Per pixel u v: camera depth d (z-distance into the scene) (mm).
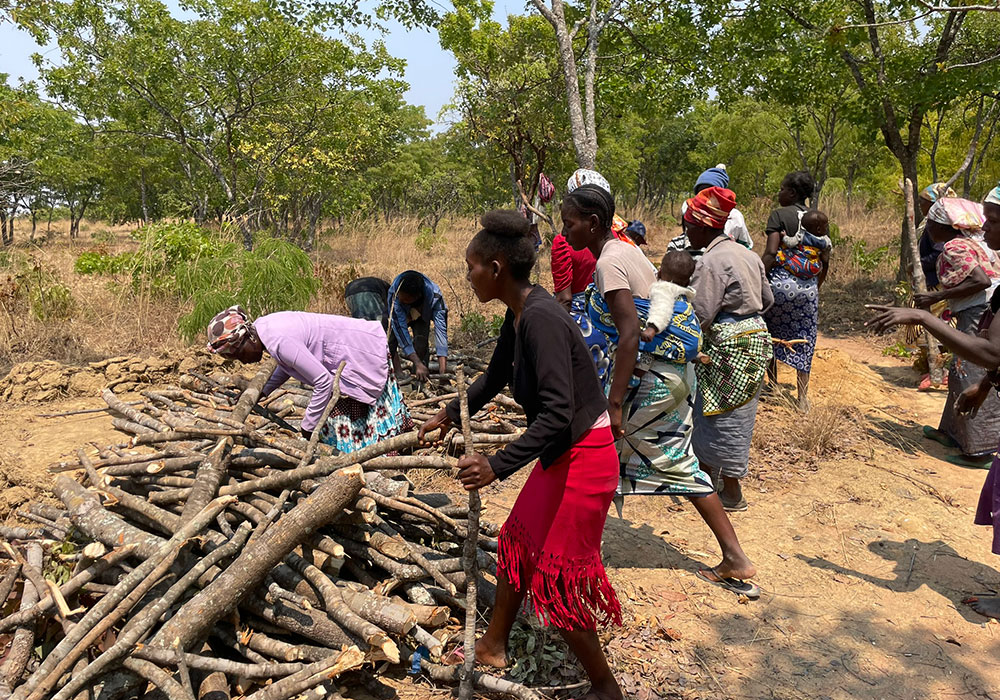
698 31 10164
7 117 13633
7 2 9227
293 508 2957
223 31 16047
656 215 31922
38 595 2805
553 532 2496
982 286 4785
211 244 10672
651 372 3441
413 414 5207
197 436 3488
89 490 3170
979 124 10578
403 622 2662
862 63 9906
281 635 2881
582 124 8289
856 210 21828
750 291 4039
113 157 27859
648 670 3029
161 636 2484
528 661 2941
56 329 8227
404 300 5621
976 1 9109
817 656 3178
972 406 3740
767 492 4762
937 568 3896
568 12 10578
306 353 3584
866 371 7598
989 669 3117
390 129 22719
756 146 27781
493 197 28391
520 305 2506
